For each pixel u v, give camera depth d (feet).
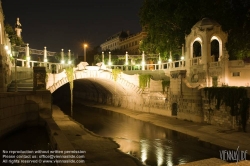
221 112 93.30
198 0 135.64
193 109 108.58
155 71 160.86
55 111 141.28
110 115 151.43
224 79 109.70
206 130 91.40
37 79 90.07
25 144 60.80
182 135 90.99
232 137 79.36
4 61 94.94
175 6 146.41
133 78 149.07
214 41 145.38
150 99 143.54
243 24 138.41
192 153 68.49
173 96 122.42
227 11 136.67
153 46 169.58
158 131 99.35
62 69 139.95
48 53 150.82
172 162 61.16
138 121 126.11
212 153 68.13
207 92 100.17
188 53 134.41
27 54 134.72
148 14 154.61
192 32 130.00
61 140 52.01
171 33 150.41
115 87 170.40
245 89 83.05
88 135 83.66
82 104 230.07
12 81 118.42
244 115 83.05
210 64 118.93
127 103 173.68
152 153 68.69
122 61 221.66
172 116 123.54
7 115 66.90
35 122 82.69
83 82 202.08
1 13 101.76
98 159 60.03
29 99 82.02
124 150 71.36
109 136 91.15
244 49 136.77
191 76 131.03
